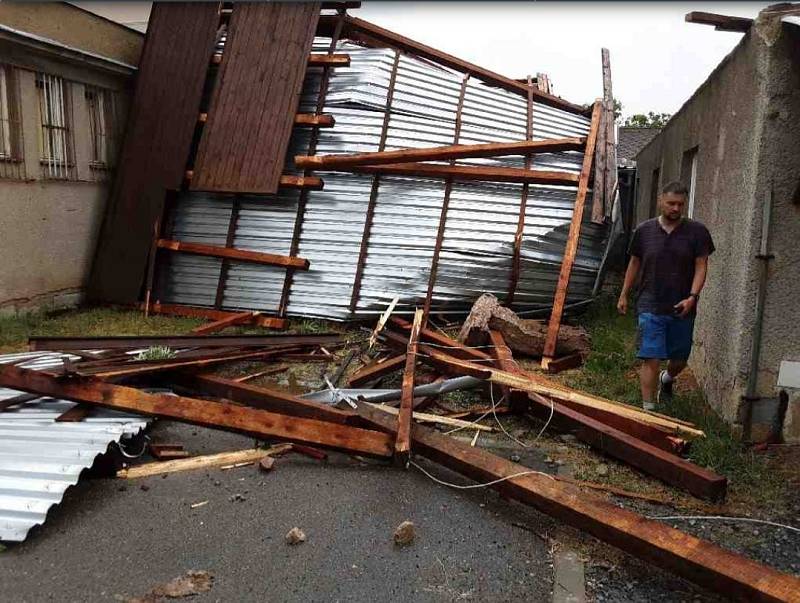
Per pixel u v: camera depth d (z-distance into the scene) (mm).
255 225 9000
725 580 2898
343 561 3402
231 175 8992
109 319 8766
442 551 3514
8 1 8227
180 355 6000
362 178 8781
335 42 9281
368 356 7230
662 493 4199
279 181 8766
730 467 4484
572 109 9922
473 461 3994
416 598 3125
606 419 4922
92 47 9750
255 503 3979
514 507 3996
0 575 3225
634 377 6602
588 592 3193
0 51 8133
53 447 4090
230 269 9031
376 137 8844
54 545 3490
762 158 4707
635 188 15836
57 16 9039
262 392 5164
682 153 8336
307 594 3133
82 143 9680
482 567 3379
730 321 5199
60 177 9273
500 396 5742
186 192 9391
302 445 4520
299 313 8734
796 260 4758
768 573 2873
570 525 3504
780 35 4586
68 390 4590
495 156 8680
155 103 9594
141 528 3680
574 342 7316
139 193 9422
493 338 6902
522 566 3396
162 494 4074
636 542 3184
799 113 4621
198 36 9609
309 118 8867
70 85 9367
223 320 8242
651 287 5102
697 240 5004
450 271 8500
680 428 4699
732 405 5004
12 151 8477
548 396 5184
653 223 5125
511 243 8469
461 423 5211
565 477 4398
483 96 9406
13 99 8430
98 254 9578
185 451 4742
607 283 12867
